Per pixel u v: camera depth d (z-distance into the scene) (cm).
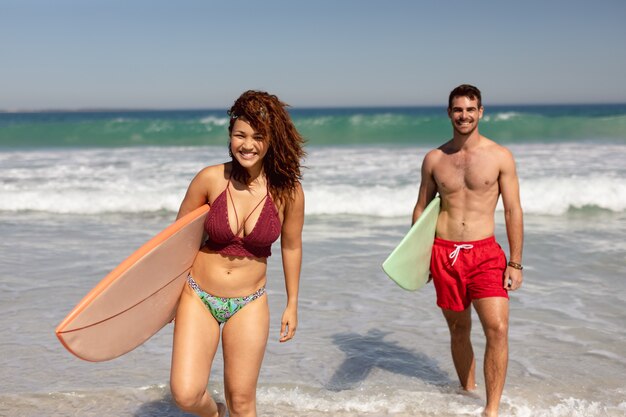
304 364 455
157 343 495
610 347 479
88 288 617
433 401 398
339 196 1035
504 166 382
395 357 470
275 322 536
